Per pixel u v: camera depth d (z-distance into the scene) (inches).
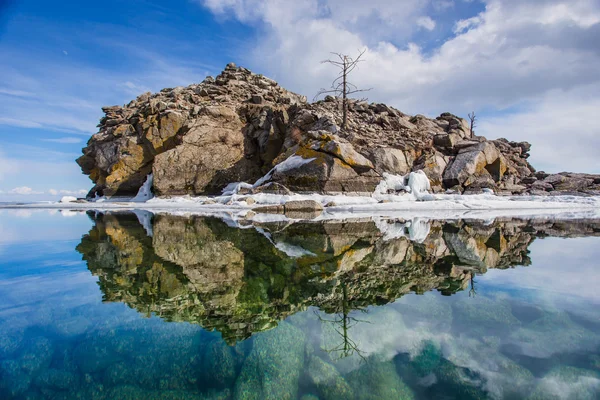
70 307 117.6
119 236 289.0
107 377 77.5
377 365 80.8
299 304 121.5
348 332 98.4
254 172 1031.6
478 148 886.4
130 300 126.3
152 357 86.4
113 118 1161.4
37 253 215.0
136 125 1068.5
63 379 76.9
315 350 89.0
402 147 839.1
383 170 797.2
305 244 247.0
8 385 74.7
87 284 144.7
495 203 708.0
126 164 1028.5
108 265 180.7
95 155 1135.6
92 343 92.8
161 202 848.9
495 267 177.2
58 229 343.9
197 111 1037.8
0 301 124.3
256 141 1051.3
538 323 102.9
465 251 221.6
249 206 665.6
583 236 293.3
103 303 122.0
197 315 111.3
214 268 172.7
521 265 181.8
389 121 948.0
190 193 961.5
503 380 73.5
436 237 282.8
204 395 72.5
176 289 137.8
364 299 126.1
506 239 274.5
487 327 100.2
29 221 434.6
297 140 920.9
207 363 83.8
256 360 84.7
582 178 1063.6
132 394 72.3
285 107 1096.2
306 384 75.7
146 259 195.9
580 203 800.3
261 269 171.3
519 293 132.2
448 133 979.3
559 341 91.0
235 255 206.1
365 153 813.2
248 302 123.7
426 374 77.6
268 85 1272.1
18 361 84.4
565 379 72.6
